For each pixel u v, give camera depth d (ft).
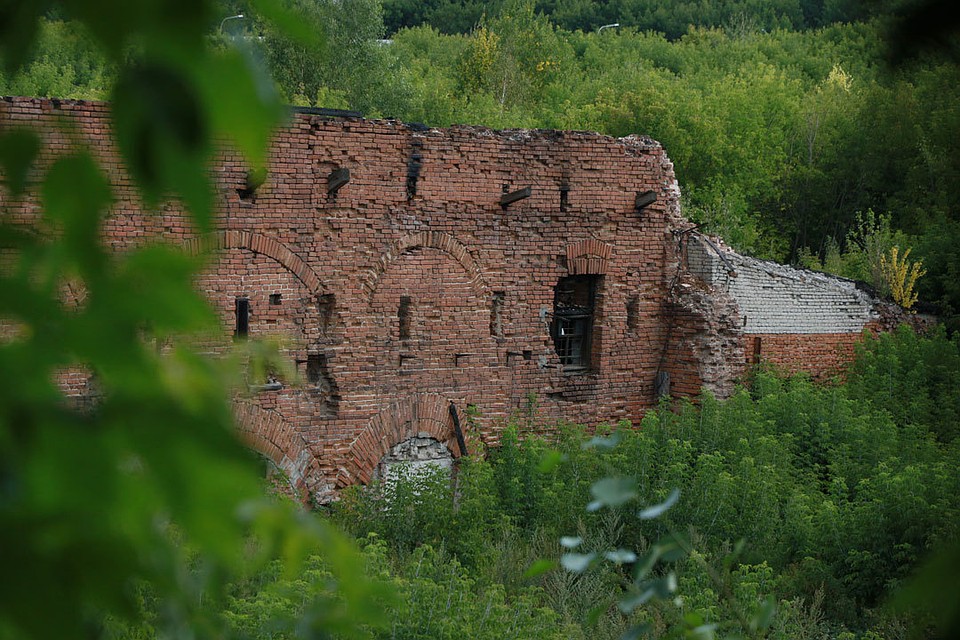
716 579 15.93
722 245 73.56
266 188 52.26
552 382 63.87
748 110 178.81
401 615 30.81
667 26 277.44
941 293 103.30
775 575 48.16
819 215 170.91
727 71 231.30
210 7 3.50
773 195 168.25
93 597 3.51
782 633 37.76
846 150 166.50
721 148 165.07
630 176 66.03
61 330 3.58
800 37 239.50
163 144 3.51
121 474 3.53
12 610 3.34
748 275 74.13
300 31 3.73
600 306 66.03
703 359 68.13
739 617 15.55
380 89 148.05
